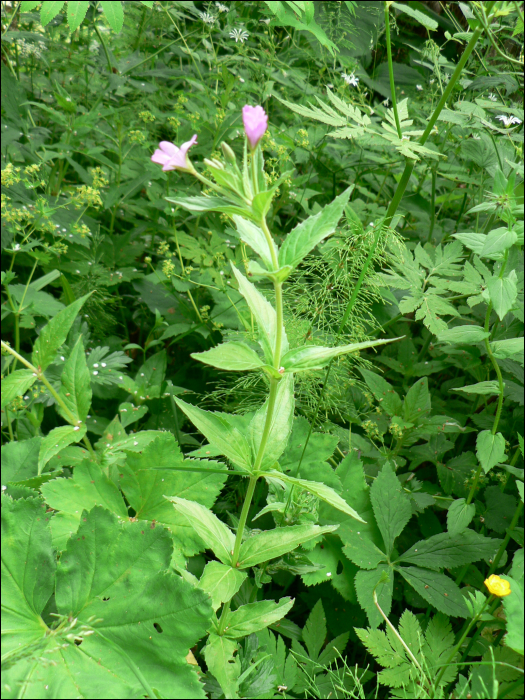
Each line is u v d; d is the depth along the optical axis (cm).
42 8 71
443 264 69
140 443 59
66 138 95
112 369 69
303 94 105
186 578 50
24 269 84
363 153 98
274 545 48
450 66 90
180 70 114
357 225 64
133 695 41
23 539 45
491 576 45
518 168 49
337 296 69
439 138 96
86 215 88
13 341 78
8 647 42
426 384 68
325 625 57
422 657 50
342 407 70
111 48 123
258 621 47
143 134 90
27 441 54
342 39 122
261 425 48
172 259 85
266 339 44
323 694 53
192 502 48
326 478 61
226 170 40
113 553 46
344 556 59
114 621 44
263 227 40
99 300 76
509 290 50
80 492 54
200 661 54
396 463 67
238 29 109
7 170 71
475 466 67
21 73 115
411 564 61
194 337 81
